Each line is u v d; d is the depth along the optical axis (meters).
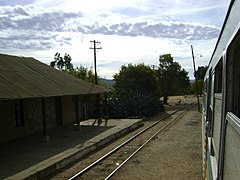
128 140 16.78
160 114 36.22
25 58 22.19
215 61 3.99
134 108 32.44
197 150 13.59
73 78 23.41
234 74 2.40
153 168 10.61
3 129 15.96
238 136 1.71
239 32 1.92
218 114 3.09
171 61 60.19
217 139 3.05
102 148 14.81
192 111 39.53
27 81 15.56
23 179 8.61
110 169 10.65
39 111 19.59
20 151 12.89
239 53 2.39
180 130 20.89
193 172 9.93
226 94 2.41
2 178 8.76
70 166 11.24
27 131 18.14
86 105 28.89
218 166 2.55
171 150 13.78
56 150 12.88
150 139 17.12
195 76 48.88
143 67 45.12
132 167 10.85
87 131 19.03
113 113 30.17
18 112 17.53
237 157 1.74
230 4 2.23
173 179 9.23
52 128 21.12
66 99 24.06
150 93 43.66
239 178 1.67
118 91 41.72
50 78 18.95
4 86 12.98
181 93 91.25
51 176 9.91
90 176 9.82
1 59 18.20
